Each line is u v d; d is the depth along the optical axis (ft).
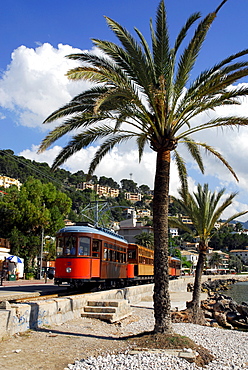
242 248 533.96
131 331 37.65
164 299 31.55
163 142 34.37
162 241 32.68
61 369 22.04
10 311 29.35
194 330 40.16
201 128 36.81
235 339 35.99
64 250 58.95
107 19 33.24
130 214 532.32
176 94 34.50
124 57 35.40
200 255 62.34
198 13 35.91
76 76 33.58
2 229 140.67
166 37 34.50
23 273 137.18
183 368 22.90
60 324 36.91
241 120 36.55
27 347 26.61
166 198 33.65
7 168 451.12
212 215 62.90
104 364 23.06
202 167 51.83
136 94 33.65
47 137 38.42
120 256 76.33
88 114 38.29
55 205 150.71
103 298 50.90
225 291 216.74
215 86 34.24
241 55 34.27
